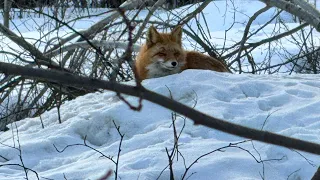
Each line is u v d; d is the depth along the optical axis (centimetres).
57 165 929
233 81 1188
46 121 1191
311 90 1141
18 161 940
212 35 2964
